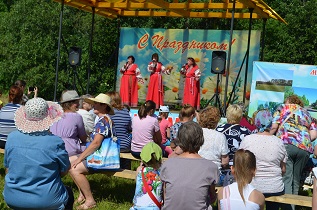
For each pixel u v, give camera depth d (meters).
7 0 30.12
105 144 6.08
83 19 20.91
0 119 7.05
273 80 10.44
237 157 3.94
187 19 15.55
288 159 6.11
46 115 4.27
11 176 4.23
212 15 12.91
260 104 10.52
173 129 6.28
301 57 18.36
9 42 22.34
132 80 13.65
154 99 13.42
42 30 21.20
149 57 13.94
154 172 4.92
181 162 4.20
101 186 7.43
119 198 6.86
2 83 24.17
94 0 12.50
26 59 21.27
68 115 6.28
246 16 12.68
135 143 6.95
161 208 4.64
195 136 4.23
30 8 21.53
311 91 10.20
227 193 3.91
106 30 20.09
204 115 5.57
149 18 19.52
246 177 3.91
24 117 4.27
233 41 13.06
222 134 5.48
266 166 5.40
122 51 14.18
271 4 20.38
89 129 7.12
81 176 6.08
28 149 4.19
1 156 8.85
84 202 6.34
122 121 7.17
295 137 6.07
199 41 13.42
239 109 5.79
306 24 18.48
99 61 20.34
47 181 4.22
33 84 20.78
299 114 6.15
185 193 4.09
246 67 12.01
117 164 6.14
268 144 5.40
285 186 6.11
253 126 6.73
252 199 3.85
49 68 20.98
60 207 4.30
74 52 12.27
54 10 21.03
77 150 6.25
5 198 4.29
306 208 6.90
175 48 13.66
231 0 10.75
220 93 13.30
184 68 13.09
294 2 19.39
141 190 4.89
